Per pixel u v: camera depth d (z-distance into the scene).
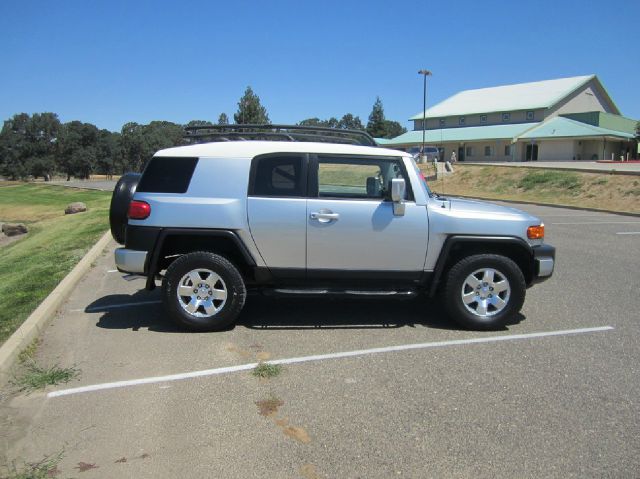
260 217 5.62
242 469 3.29
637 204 21.41
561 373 4.68
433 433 3.68
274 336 5.64
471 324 5.82
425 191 5.79
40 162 101.38
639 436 3.65
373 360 4.98
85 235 13.58
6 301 7.12
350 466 3.31
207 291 5.73
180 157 5.75
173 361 4.96
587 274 8.78
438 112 70.50
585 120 56.75
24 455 3.45
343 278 5.78
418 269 5.77
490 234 5.73
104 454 3.46
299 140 6.41
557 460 3.37
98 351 5.22
